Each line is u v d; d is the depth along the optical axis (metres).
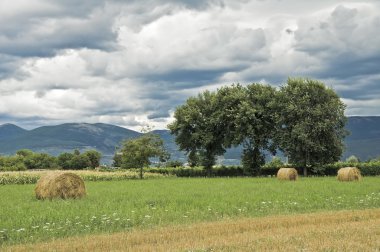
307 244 12.91
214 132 77.62
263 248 12.50
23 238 15.37
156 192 33.91
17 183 57.09
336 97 69.44
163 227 17.19
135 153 70.00
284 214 20.95
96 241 14.20
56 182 29.52
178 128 79.19
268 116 73.00
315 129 66.56
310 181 46.41
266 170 74.69
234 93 75.94
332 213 20.14
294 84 71.31
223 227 16.47
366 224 16.62
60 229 16.66
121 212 20.70
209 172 77.56
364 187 35.97
